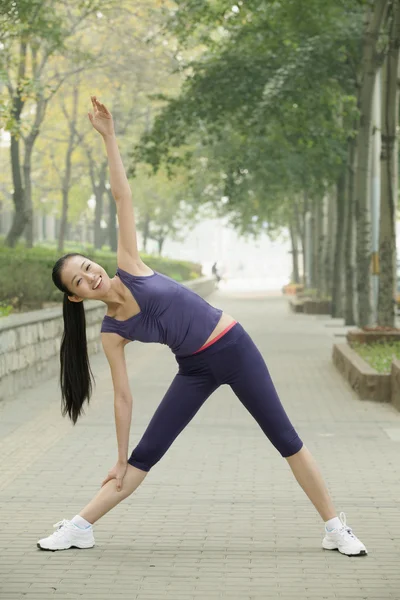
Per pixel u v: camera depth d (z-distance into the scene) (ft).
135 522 20.79
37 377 45.03
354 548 18.13
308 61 70.95
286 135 84.07
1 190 187.52
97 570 17.38
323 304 111.14
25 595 15.99
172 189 151.43
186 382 18.06
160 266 151.53
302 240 154.51
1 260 68.90
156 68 109.91
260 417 18.11
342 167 92.32
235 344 17.69
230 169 96.78
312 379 48.16
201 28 84.07
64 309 18.54
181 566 17.61
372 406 38.88
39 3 61.46
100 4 81.87
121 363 17.98
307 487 18.42
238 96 75.10
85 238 269.44
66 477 25.39
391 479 25.30
